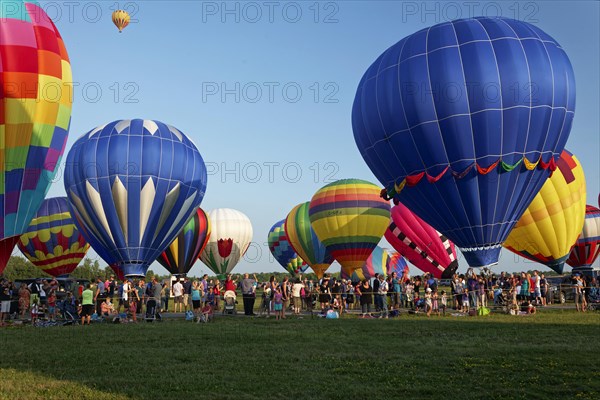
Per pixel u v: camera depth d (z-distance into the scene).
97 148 22.41
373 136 19.31
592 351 9.73
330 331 13.76
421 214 19.42
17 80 16.45
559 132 18.05
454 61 17.66
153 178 22.28
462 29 18.31
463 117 17.39
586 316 17.23
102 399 6.77
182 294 23.59
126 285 19.86
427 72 17.83
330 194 31.45
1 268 16.94
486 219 18.19
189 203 23.61
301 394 6.99
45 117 17.17
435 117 17.64
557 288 26.02
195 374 8.22
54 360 9.55
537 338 11.65
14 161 16.67
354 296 24.53
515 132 17.41
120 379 7.86
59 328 15.61
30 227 33.31
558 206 25.00
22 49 16.66
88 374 8.29
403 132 18.25
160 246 22.98
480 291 19.31
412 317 18.78
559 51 18.22
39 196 17.56
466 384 7.40
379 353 10.00
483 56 17.55
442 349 10.30
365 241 30.73
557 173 25.11
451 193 18.06
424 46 18.33
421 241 30.69
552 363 8.60
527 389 7.07
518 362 8.75
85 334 13.61
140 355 10.04
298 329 14.38
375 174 20.47
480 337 12.02
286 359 9.49
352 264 31.12
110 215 22.06
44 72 17.05
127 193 21.97
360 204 30.69
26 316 22.41
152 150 22.50
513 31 18.11
